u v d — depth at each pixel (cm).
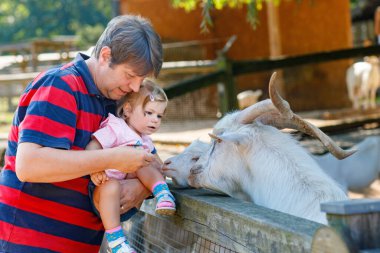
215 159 329
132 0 1683
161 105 304
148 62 272
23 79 1027
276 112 327
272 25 1681
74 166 254
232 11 1917
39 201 267
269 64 888
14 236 266
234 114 346
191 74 1194
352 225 176
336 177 761
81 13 5294
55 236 271
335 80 1739
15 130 271
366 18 2755
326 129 897
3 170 276
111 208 277
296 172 317
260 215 232
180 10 1789
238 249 241
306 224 211
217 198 284
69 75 269
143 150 268
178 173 338
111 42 270
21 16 5378
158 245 344
